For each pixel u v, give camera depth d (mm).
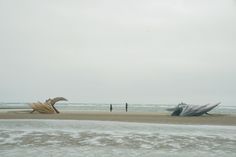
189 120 38312
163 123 35000
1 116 42781
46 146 19031
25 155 16094
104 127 30594
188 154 16859
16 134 24781
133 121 37219
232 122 36219
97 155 16250
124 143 20422
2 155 16062
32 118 40719
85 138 22688
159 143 20531
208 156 16344
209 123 35156
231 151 17828
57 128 29547
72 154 16469
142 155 16438
